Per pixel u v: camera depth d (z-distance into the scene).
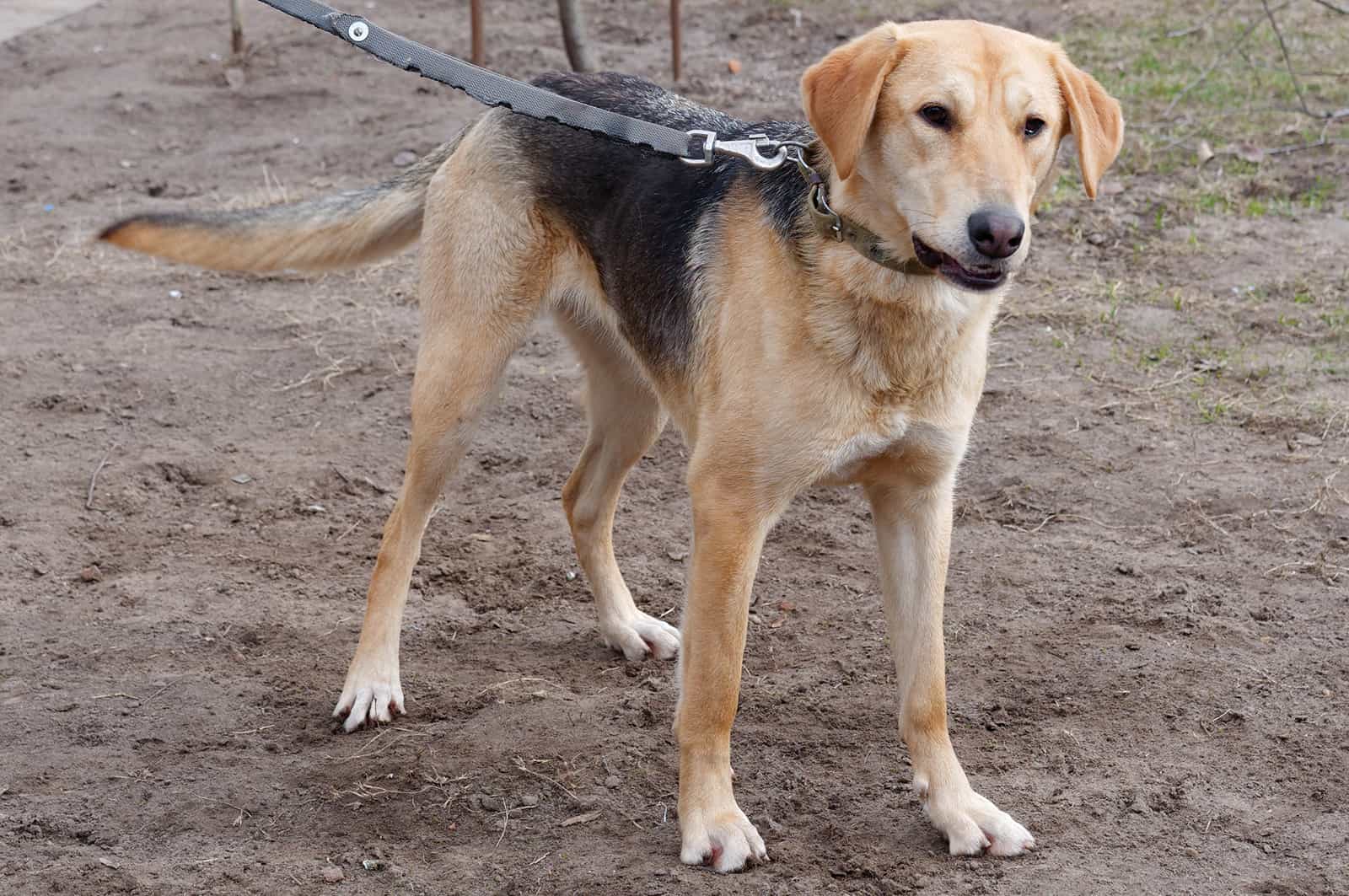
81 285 7.42
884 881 3.35
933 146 3.12
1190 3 11.76
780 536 5.25
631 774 3.82
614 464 4.50
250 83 10.85
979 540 5.13
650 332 3.89
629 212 3.96
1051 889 3.30
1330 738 3.93
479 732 4.02
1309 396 6.05
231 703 4.15
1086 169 3.25
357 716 4.05
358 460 5.76
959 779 3.53
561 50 11.28
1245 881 3.33
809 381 3.31
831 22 11.89
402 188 4.55
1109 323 6.80
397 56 3.97
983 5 12.19
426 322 4.30
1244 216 7.87
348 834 3.57
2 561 4.87
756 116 9.52
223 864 3.42
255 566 4.98
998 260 3.05
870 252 3.23
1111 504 5.33
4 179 8.97
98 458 5.65
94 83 10.91
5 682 4.21
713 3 12.66
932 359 3.33
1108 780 3.76
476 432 4.26
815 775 3.83
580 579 5.00
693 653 3.44
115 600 4.70
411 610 4.75
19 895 3.29
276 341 6.84
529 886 3.35
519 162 4.18
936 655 3.53
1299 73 9.43
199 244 4.46
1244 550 4.98
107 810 3.63
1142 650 4.40
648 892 3.30
